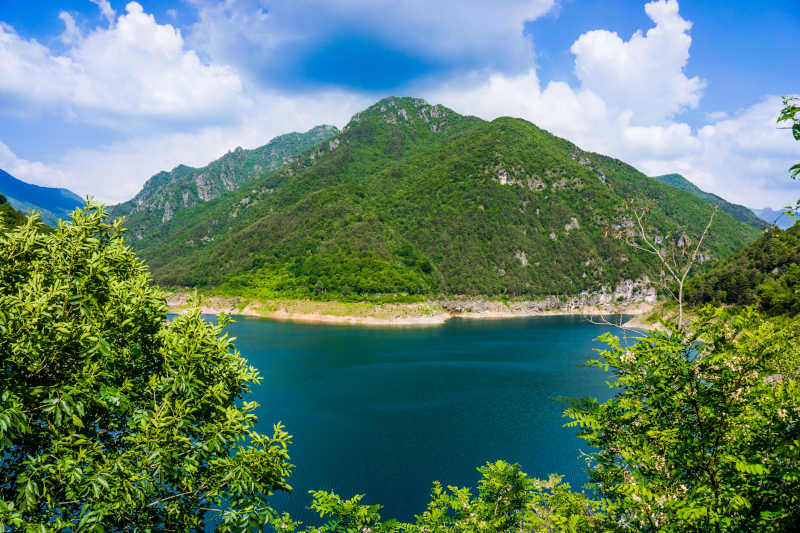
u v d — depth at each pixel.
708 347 7.85
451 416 63.62
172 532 10.75
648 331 8.17
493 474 14.36
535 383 83.75
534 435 55.81
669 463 8.09
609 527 9.02
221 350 12.90
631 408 8.90
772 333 7.09
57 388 9.48
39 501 9.65
